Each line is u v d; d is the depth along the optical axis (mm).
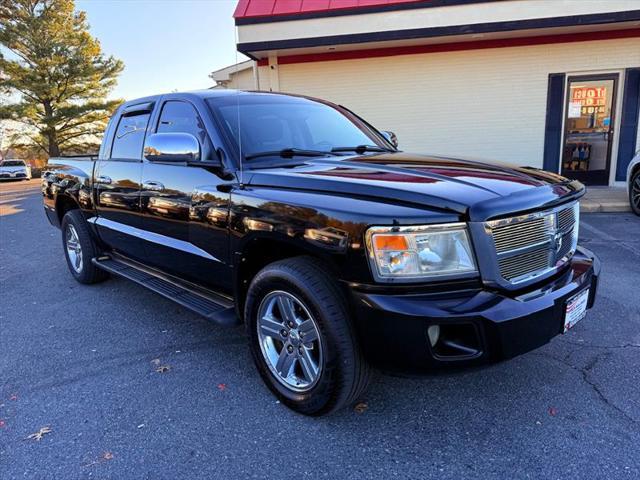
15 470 2324
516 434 2469
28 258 6621
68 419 2725
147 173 3701
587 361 3154
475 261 2246
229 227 2914
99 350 3582
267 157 3156
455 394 2842
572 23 9078
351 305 2330
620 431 2459
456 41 10367
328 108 4109
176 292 3609
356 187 2461
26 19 32375
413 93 10906
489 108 10688
